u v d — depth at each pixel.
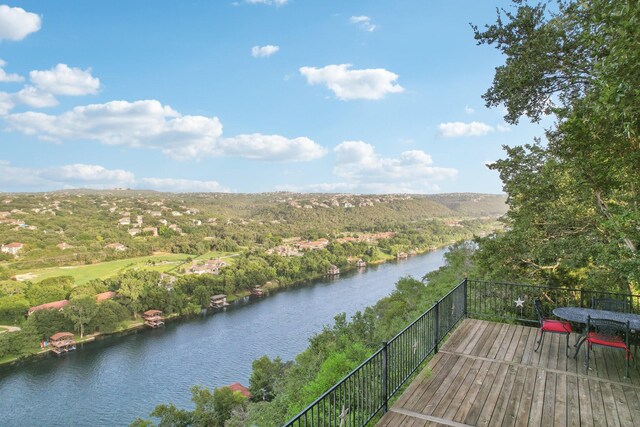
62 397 37.69
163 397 37.38
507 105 10.22
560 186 9.34
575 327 7.75
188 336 54.28
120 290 66.19
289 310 64.88
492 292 8.83
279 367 35.72
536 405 4.37
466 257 23.09
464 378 5.10
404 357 5.05
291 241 155.25
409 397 4.62
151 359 46.34
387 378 4.45
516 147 9.88
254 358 45.22
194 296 69.25
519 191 9.86
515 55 9.75
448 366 5.49
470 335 6.79
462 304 7.91
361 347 13.53
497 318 8.45
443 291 17.61
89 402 36.72
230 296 76.62
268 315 62.72
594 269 8.70
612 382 4.91
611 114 4.68
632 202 7.12
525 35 9.66
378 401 4.52
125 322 61.03
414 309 19.69
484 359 5.72
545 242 9.49
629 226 6.07
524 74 9.12
